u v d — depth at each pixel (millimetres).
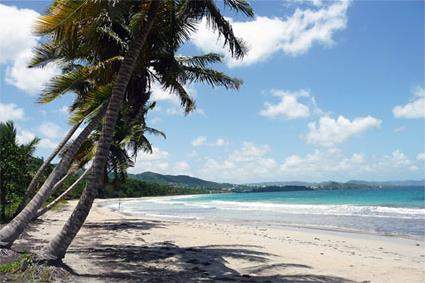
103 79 12758
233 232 21922
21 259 9156
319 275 10781
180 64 15297
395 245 17625
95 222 27672
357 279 10477
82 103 14281
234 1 11203
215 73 15617
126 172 26500
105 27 12375
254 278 10109
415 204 49094
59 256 9508
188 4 11188
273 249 15648
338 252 15266
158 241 17312
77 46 12078
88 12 10219
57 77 12164
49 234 17406
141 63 12945
